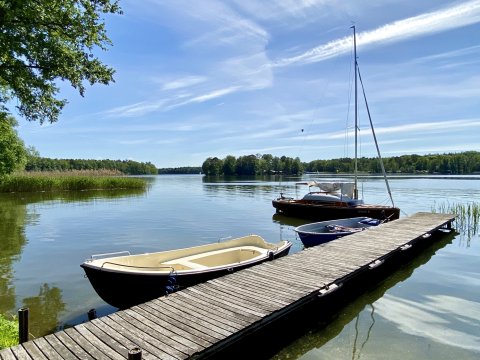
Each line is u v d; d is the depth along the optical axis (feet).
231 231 56.75
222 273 27.04
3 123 34.73
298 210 69.87
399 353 19.04
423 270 35.22
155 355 14.74
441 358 18.45
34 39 28.04
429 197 105.09
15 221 64.64
